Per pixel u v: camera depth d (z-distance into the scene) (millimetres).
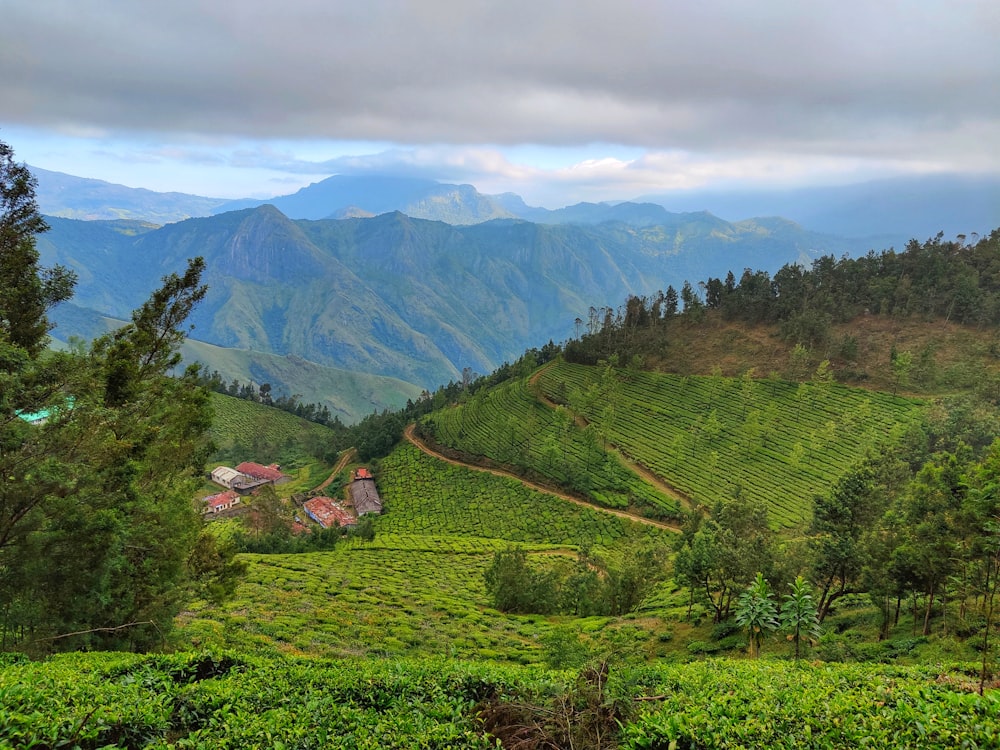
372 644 39219
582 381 153625
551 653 31125
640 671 17359
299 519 123438
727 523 50219
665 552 71688
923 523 34031
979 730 11211
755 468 108312
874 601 37250
